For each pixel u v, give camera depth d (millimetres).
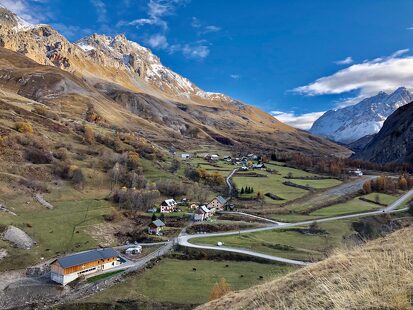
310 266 23484
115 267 91938
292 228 122312
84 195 140625
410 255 16406
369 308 11703
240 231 120875
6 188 123375
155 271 88000
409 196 169875
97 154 182000
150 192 145875
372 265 15680
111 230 118812
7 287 79375
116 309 70688
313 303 14398
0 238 96438
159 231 119000
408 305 11156
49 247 99750
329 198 163625
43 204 123812
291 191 174250
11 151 149500
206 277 82875
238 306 21781
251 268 88562
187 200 155250
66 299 76250
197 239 111062
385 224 128000
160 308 69375
